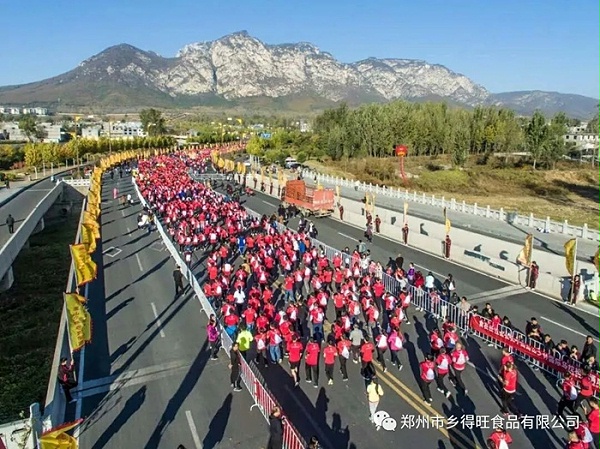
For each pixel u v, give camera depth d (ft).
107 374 60.39
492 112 345.92
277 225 135.85
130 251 121.60
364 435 47.78
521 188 250.16
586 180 270.26
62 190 215.72
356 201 181.68
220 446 46.24
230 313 68.85
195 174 274.57
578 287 82.84
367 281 80.07
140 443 46.85
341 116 442.50
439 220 147.74
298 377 58.70
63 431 40.04
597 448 43.04
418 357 63.93
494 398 53.83
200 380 58.90
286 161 345.72
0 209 159.02
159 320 77.66
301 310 75.56
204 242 123.03
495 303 83.76
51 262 130.00
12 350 77.15
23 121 531.50
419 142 341.00
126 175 287.69
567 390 48.39
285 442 45.52
